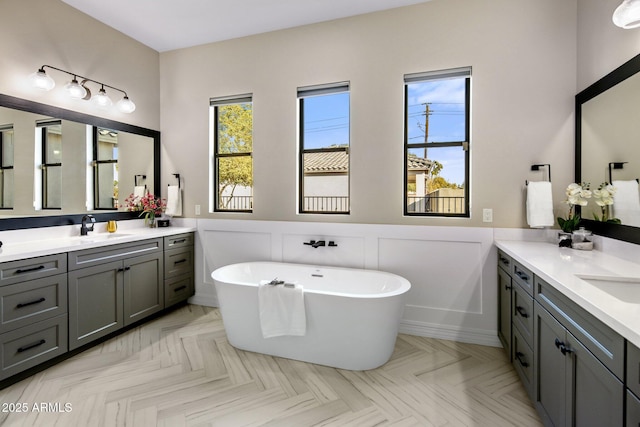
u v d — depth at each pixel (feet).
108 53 9.86
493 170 8.23
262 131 10.38
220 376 6.86
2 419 5.45
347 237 9.50
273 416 5.62
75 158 9.04
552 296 4.65
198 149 11.26
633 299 4.47
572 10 7.60
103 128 9.78
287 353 7.60
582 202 6.78
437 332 8.76
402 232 8.96
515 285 6.57
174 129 11.54
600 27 6.54
